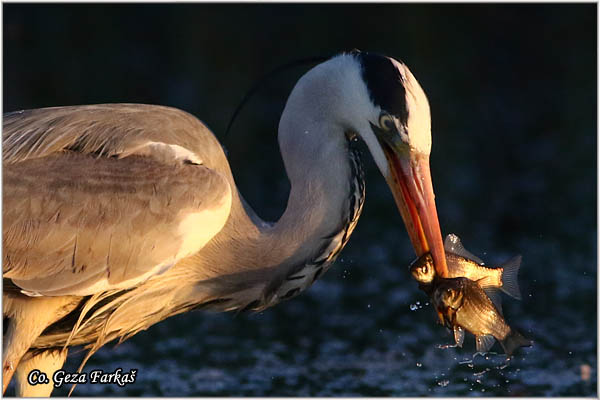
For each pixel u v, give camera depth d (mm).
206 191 8648
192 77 22109
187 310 9523
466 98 21781
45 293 8383
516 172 17812
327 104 9086
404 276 13688
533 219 15555
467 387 10375
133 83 21516
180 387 10438
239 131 19609
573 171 17828
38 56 22672
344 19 24984
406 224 8758
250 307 9438
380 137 8797
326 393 10266
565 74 23047
